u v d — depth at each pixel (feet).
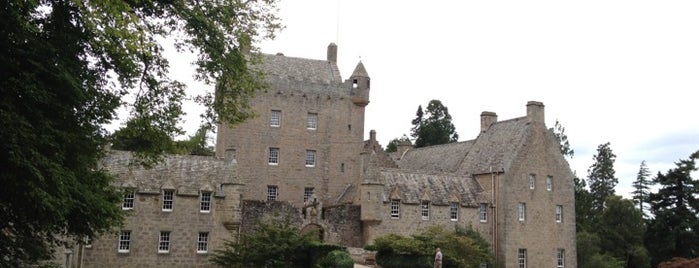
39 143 57.62
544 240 210.38
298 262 146.20
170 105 81.35
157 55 77.41
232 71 82.69
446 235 169.07
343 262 135.54
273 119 205.57
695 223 235.20
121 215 74.49
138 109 78.18
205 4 80.94
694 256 236.02
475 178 215.72
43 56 59.52
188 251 160.25
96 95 68.49
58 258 126.00
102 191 72.69
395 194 191.42
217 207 164.76
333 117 212.84
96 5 55.57
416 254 151.12
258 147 201.98
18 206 59.26
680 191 242.37
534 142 214.90
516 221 205.77
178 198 160.86
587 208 297.53
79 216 65.92
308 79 212.23
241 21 84.99
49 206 56.75
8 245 65.57
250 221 174.19
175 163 168.04
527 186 210.18
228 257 147.74
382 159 236.02
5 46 57.21
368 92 217.15
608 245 249.14
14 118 55.36
